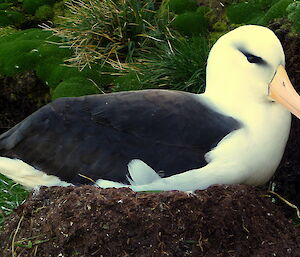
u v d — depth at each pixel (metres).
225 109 2.46
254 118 2.44
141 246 2.31
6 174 2.52
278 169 2.72
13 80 3.46
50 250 2.34
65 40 3.51
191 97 2.47
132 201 2.33
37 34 3.61
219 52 2.49
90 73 3.35
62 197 2.36
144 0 3.52
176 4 3.50
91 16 3.46
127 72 3.30
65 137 2.45
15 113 3.48
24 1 3.86
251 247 2.35
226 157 2.39
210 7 3.44
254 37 2.46
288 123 2.47
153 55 3.31
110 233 2.31
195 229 2.32
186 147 2.41
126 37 3.41
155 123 2.43
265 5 3.35
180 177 2.39
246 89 2.46
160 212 2.32
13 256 2.37
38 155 2.46
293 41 2.75
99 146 2.44
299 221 2.68
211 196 2.35
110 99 2.47
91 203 2.33
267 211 2.40
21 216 2.41
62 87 3.29
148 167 2.41
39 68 3.44
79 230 2.32
